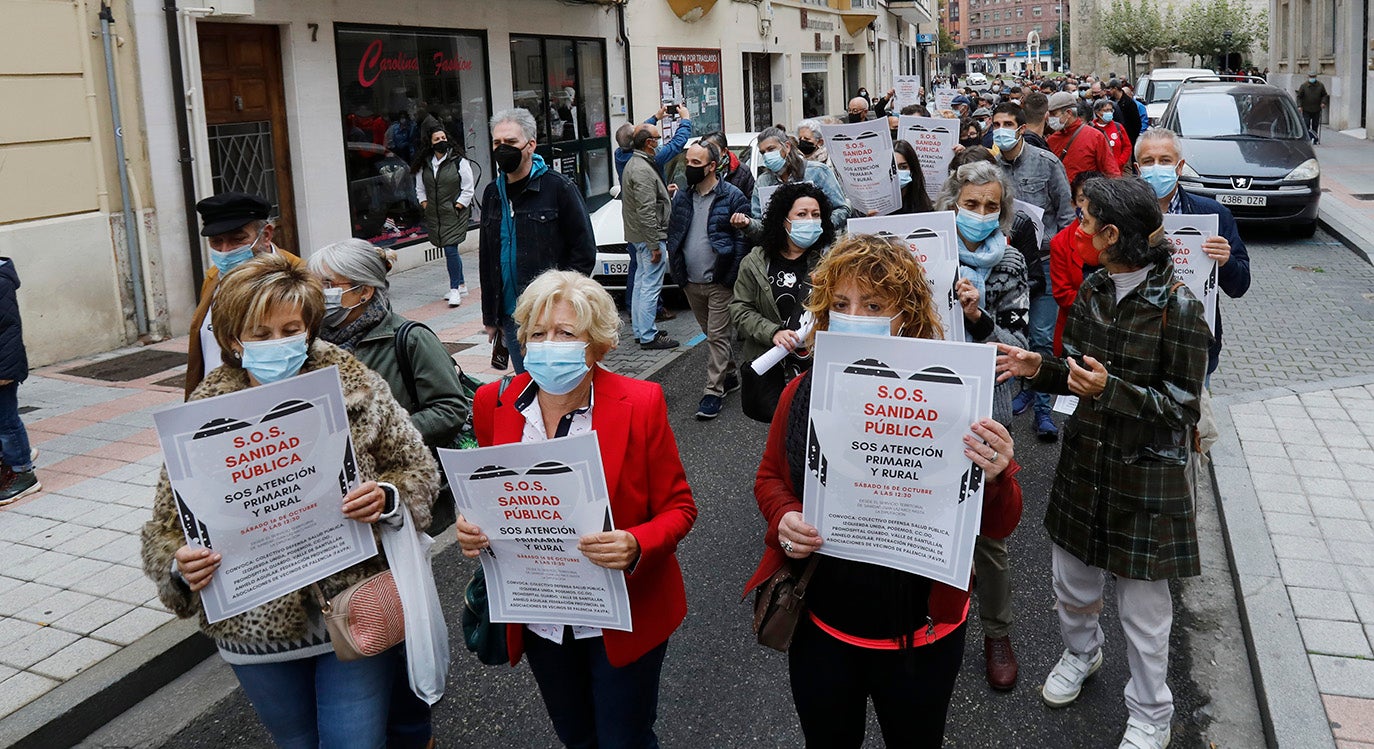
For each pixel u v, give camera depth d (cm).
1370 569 464
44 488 626
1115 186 315
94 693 411
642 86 1969
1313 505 535
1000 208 431
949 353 245
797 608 272
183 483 256
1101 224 317
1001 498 262
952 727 384
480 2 1470
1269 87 1527
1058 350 487
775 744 381
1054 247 479
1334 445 618
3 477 608
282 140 1170
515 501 267
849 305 268
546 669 295
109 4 932
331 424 277
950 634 273
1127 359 323
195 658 458
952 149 813
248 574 269
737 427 744
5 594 492
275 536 271
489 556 279
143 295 981
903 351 249
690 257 744
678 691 417
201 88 1036
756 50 2511
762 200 797
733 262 724
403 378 371
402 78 1338
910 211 692
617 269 1120
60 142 905
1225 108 1496
